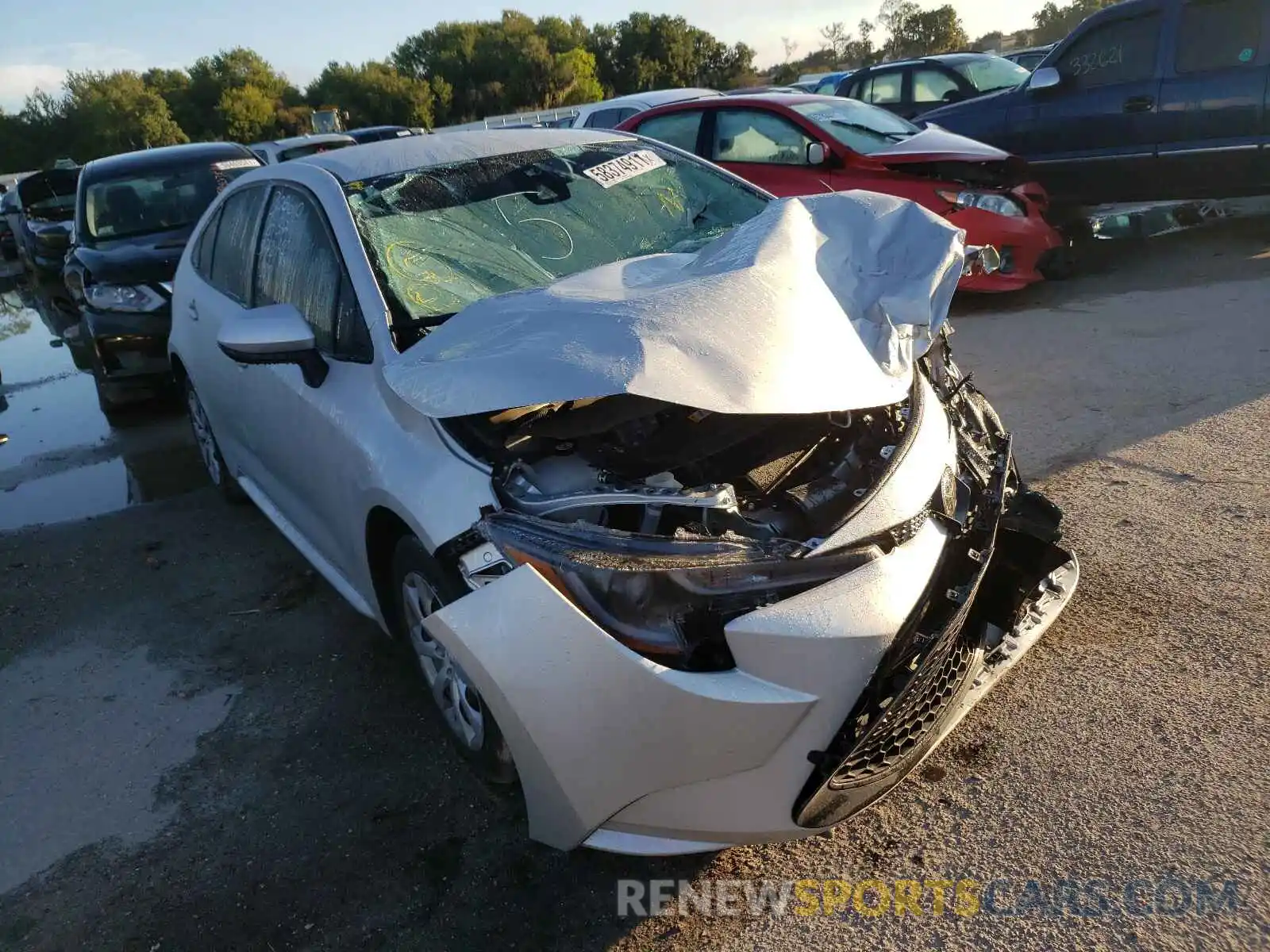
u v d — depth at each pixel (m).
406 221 3.29
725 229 3.66
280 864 2.56
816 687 2.04
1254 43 6.87
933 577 2.24
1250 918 2.05
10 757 3.15
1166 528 3.56
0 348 10.20
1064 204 8.09
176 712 3.28
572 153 3.82
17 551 4.71
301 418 3.23
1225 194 7.30
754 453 2.56
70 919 2.47
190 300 4.61
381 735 3.02
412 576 2.76
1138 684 2.79
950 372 3.08
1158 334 5.75
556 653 2.05
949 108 8.69
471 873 2.46
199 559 4.43
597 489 2.30
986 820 2.41
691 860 2.42
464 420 2.57
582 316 2.40
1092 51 7.68
